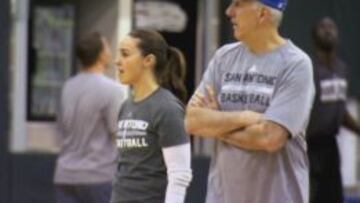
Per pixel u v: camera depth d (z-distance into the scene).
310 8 24.12
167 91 13.49
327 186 20.67
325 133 20.45
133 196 13.35
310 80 12.41
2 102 22.83
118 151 13.70
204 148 23.58
